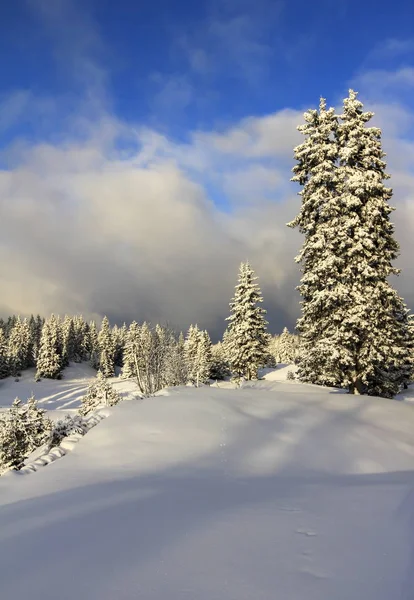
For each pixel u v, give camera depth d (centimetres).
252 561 346
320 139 1903
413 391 2878
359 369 1784
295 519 448
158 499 511
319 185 1908
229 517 452
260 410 1069
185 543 381
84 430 941
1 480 620
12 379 7794
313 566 339
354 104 1866
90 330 11700
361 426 995
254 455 749
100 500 507
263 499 524
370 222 1761
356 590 302
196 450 758
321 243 1809
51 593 299
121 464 679
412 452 838
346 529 421
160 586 305
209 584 308
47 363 8031
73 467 665
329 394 1408
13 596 297
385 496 536
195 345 6338
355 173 1794
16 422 1411
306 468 703
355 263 1756
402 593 299
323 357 1773
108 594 296
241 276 3819
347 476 669
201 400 1114
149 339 2822
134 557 353
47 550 372
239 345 3744
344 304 1761
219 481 602
